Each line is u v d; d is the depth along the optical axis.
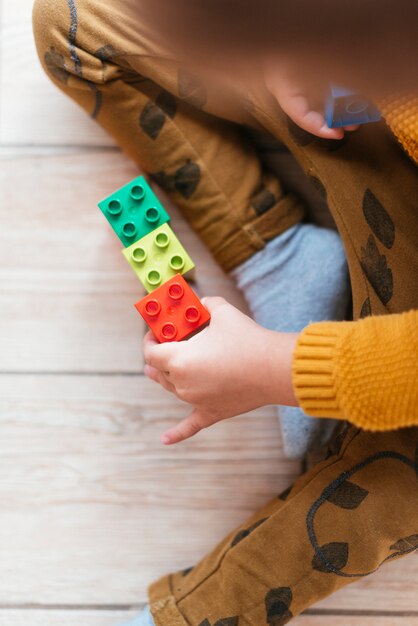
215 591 0.79
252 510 0.91
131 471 0.91
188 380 0.72
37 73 0.93
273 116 0.77
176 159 0.84
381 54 0.33
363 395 0.63
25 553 0.90
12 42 0.93
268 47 0.33
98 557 0.90
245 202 0.85
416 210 0.75
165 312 0.71
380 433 0.74
